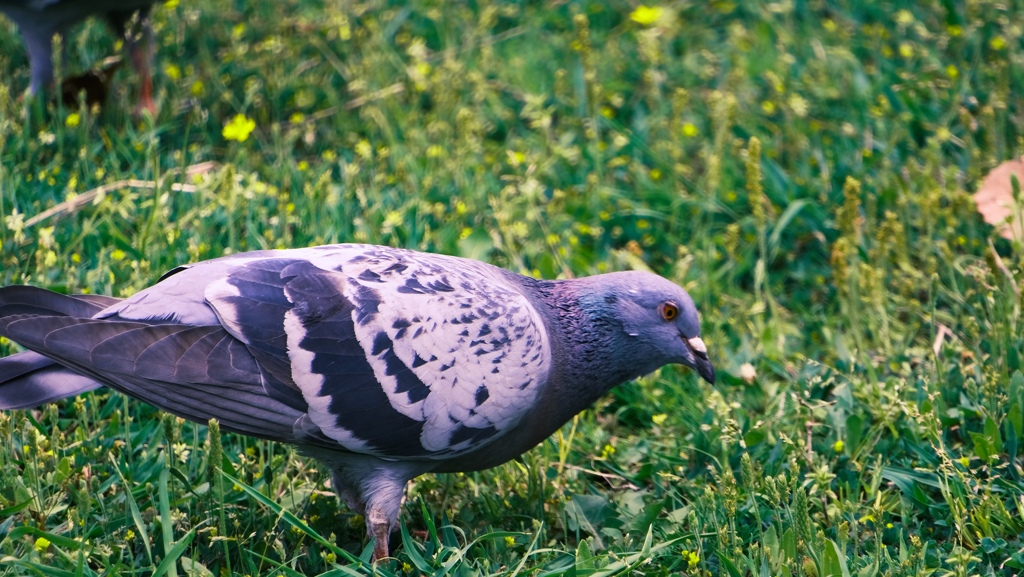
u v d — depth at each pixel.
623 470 6.60
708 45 11.23
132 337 5.09
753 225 8.77
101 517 5.70
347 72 10.15
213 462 4.89
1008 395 6.48
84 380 5.18
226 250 7.38
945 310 7.82
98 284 7.19
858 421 6.41
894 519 6.11
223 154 9.44
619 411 7.14
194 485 6.00
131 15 9.44
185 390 5.12
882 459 6.41
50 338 5.00
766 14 11.27
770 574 5.41
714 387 7.07
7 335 4.99
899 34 11.01
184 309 5.30
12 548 5.20
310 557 5.66
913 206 8.67
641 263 8.02
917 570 5.25
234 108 9.84
